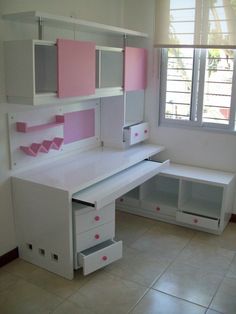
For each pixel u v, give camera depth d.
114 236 3.02
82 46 2.69
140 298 2.39
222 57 3.31
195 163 3.67
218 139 3.49
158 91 3.68
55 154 3.11
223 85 3.37
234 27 3.12
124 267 2.75
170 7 3.35
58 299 2.37
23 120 2.72
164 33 3.43
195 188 3.71
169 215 3.49
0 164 2.61
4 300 2.36
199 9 3.22
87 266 2.51
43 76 2.57
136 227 3.43
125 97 3.54
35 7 2.67
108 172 2.81
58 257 2.60
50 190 2.49
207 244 3.11
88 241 2.62
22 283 2.54
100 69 3.07
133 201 3.66
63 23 2.66
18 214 2.75
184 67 3.50
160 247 3.05
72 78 2.65
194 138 3.62
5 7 2.44
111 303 2.34
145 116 3.83
